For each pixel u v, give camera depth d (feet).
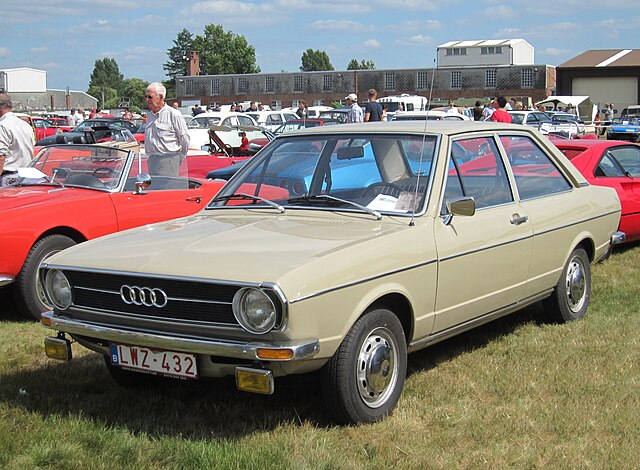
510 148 18.67
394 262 14.20
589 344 18.58
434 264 15.10
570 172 20.68
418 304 14.84
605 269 27.09
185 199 25.02
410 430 13.82
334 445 13.23
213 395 15.83
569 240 19.74
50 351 14.85
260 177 17.51
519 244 17.56
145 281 13.44
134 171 24.34
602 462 12.64
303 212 16.01
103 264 13.99
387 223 15.19
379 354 13.99
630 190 29.35
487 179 17.43
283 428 13.94
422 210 15.39
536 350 18.21
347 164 16.74
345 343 13.41
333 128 17.85
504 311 17.72
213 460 12.55
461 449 13.17
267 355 12.42
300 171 17.11
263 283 12.41
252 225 15.44
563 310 20.03
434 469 12.42
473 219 16.37
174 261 13.56
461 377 16.42
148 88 28.76
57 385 16.48
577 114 133.59
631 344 18.58
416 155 16.29
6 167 27.35
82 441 13.44
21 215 21.27
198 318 13.11
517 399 15.21
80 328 14.10
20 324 21.49
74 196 22.84
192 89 241.76
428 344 15.65
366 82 217.15
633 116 123.54
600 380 16.21
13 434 13.67
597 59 184.75
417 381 16.17
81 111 138.10
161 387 16.38
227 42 396.37
